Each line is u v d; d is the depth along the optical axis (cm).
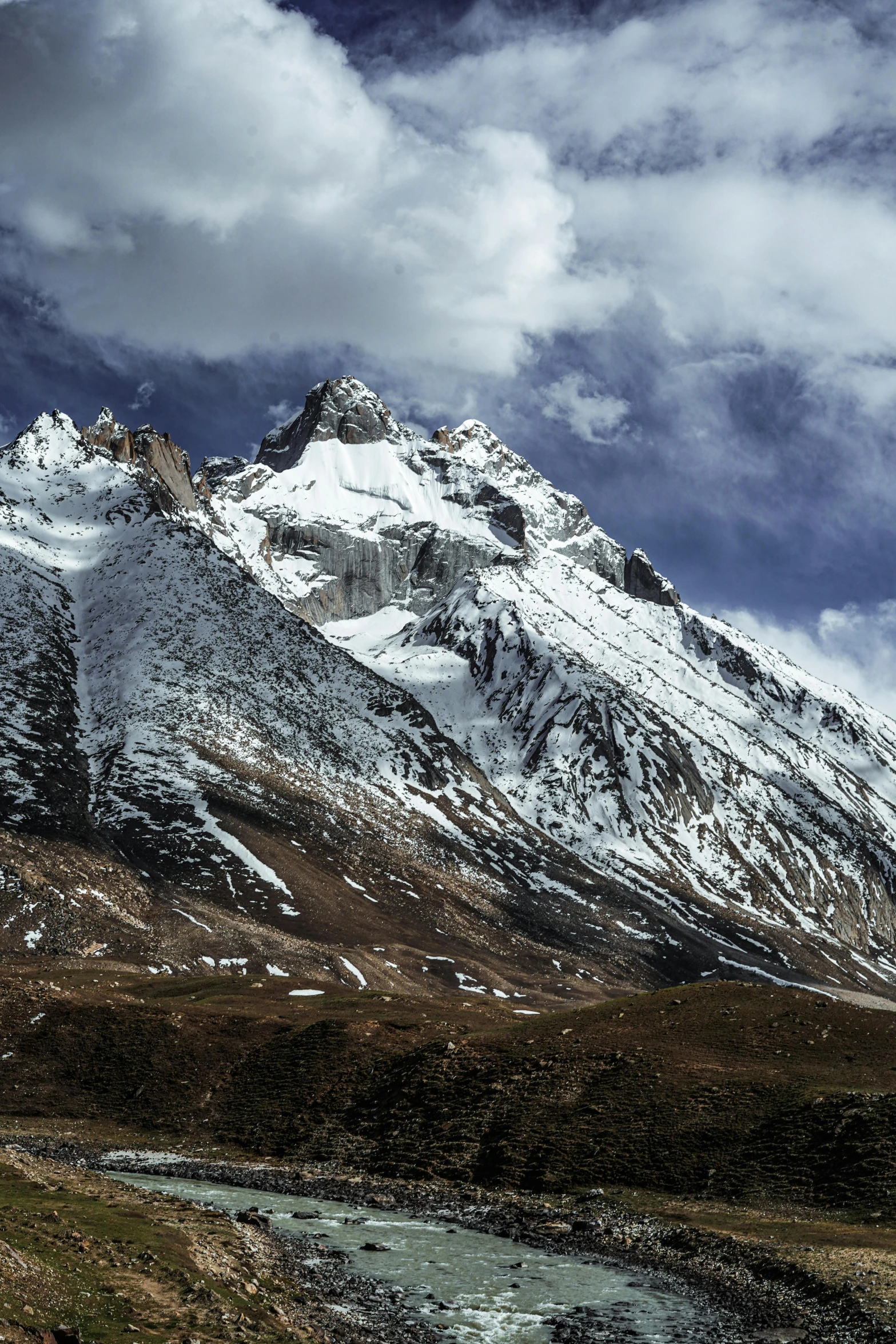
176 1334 2997
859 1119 5922
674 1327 3803
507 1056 7750
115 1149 7162
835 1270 4362
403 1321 3709
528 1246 4953
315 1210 5578
